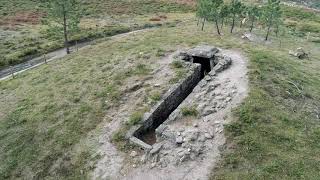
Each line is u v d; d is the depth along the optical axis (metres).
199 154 21.59
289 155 20.83
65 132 26.05
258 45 49.03
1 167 23.98
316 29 70.44
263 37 58.19
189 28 62.06
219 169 20.30
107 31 65.56
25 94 33.53
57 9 49.25
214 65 34.59
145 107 27.03
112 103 28.78
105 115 27.42
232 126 23.03
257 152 21.05
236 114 24.16
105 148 23.69
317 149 21.53
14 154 24.97
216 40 44.78
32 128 27.25
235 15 65.75
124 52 40.53
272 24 60.16
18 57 51.03
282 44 54.34
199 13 60.19
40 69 41.00
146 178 20.62
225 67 31.91
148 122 25.64
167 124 24.61
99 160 22.73
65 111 28.72
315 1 127.31
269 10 56.34
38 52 53.81
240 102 25.45
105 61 38.09
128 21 75.25
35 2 83.88
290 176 19.33
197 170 20.50
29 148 25.27
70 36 61.22
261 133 22.47
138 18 78.44
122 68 34.91
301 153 21.06
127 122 25.58
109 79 32.91
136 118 25.48
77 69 37.34
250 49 38.62
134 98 28.88
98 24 71.19
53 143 25.19
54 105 29.88
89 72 35.53
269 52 40.62
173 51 38.62
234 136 22.44
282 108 25.45
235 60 34.06
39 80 36.41
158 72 32.72
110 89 30.86
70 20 57.84
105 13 81.88
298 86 29.56
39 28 65.94
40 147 25.12
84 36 61.81
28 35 61.06
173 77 30.89
